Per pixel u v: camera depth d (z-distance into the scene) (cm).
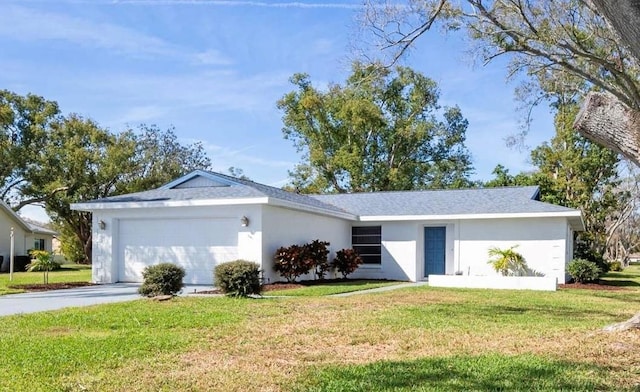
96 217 1828
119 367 597
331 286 1688
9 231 3147
